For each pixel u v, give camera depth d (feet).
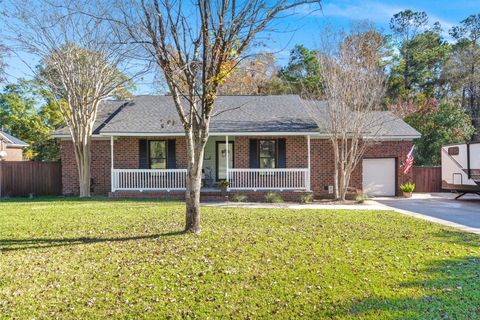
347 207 43.73
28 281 16.03
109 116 60.95
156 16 23.11
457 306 13.51
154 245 21.86
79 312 13.05
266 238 23.77
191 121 24.48
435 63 121.08
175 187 53.06
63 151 57.26
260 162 56.29
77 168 56.54
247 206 43.24
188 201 25.11
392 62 122.21
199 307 13.47
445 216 37.22
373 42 59.31
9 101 106.52
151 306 13.53
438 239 24.72
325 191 56.90
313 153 56.80
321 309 13.32
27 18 46.91
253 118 56.18
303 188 52.16
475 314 12.86
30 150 105.09
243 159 55.93
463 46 120.47
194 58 23.53
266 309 13.33
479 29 124.77
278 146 56.29
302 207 42.98
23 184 59.11
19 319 12.50
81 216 32.60
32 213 34.60
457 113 80.69
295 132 51.70
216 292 14.83
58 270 17.47
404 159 59.21
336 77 50.42
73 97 52.75
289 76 100.63
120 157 55.93
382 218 33.53
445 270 17.72
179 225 27.96
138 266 17.97
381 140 58.44
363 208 42.52
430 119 80.33
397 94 111.86
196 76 25.48
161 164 56.44
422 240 24.34
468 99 119.65
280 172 53.26
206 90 23.24
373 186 59.62
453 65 114.62
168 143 56.24
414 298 14.26
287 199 51.57
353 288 15.30
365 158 59.31
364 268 17.88
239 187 52.75
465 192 52.90
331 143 56.59
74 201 46.47
